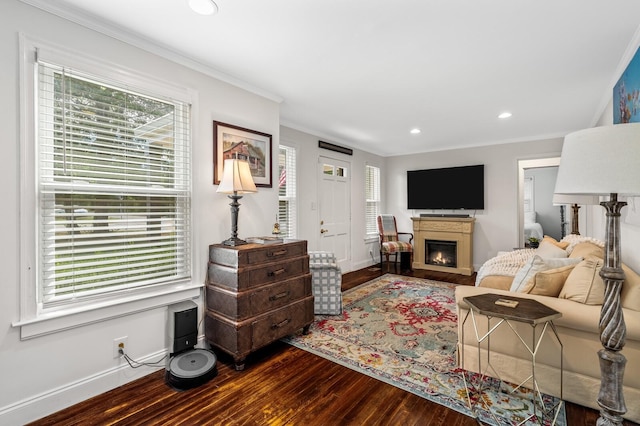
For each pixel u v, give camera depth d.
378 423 1.67
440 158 5.99
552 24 1.95
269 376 2.15
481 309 1.68
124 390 1.98
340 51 2.31
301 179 4.53
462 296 2.11
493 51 2.30
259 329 2.33
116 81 2.02
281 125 4.19
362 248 5.97
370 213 6.30
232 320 2.24
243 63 2.50
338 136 5.02
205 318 2.48
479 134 4.86
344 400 1.88
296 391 1.97
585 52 2.31
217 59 2.43
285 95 3.21
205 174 2.54
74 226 1.88
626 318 1.60
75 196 1.88
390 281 4.84
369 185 6.29
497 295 1.96
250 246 2.44
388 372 2.18
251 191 2.51
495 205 5.39
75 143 1.88
